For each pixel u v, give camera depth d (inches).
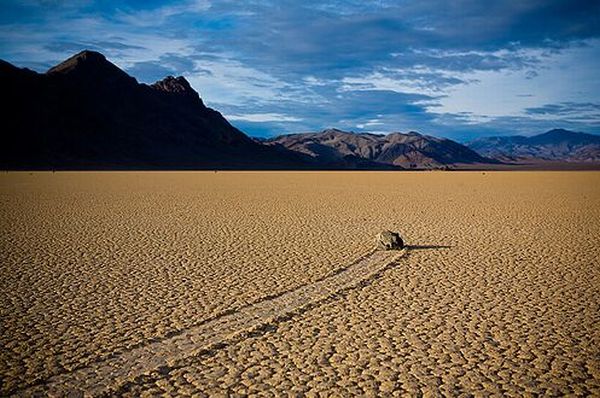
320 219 786.2
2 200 1080.2
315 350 271.9
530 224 737.6
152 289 383.6
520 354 267.9
